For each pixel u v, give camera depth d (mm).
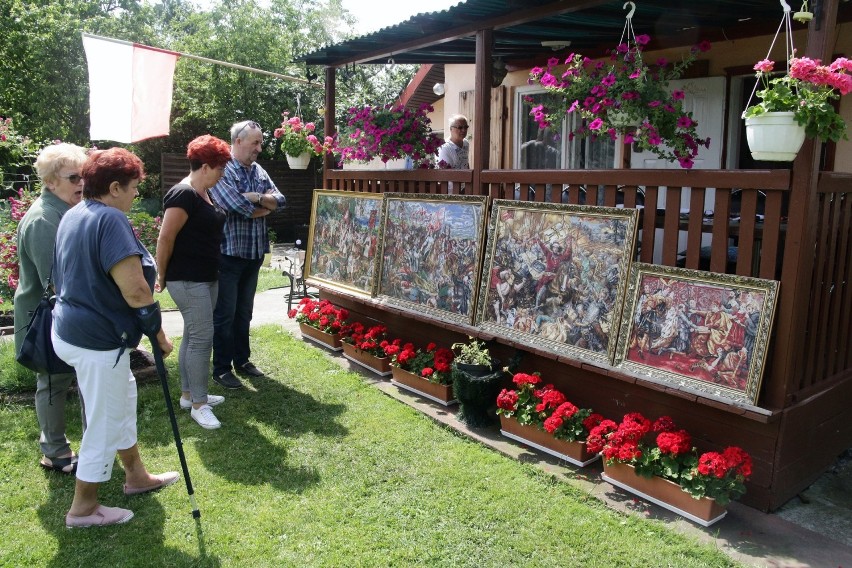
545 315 4160
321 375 5359
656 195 3635
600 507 3320
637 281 3646
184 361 4461
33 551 2908
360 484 3533
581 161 6934
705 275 3344
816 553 2924
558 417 3740
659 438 3291
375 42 5570
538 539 3016
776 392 3182
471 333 4605
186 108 15898
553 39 6207
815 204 3104
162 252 4102
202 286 4250
